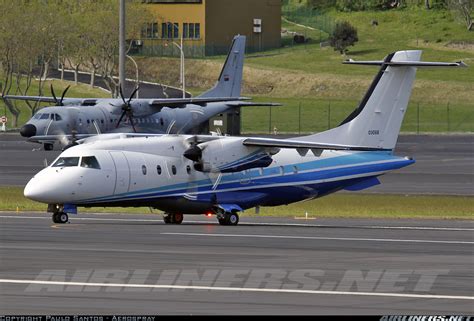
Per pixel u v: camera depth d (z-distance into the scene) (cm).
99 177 12219
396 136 14188
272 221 13550
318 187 13725
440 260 8788
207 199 12912
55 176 12094
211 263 8388
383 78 14062
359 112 14025
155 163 12656
